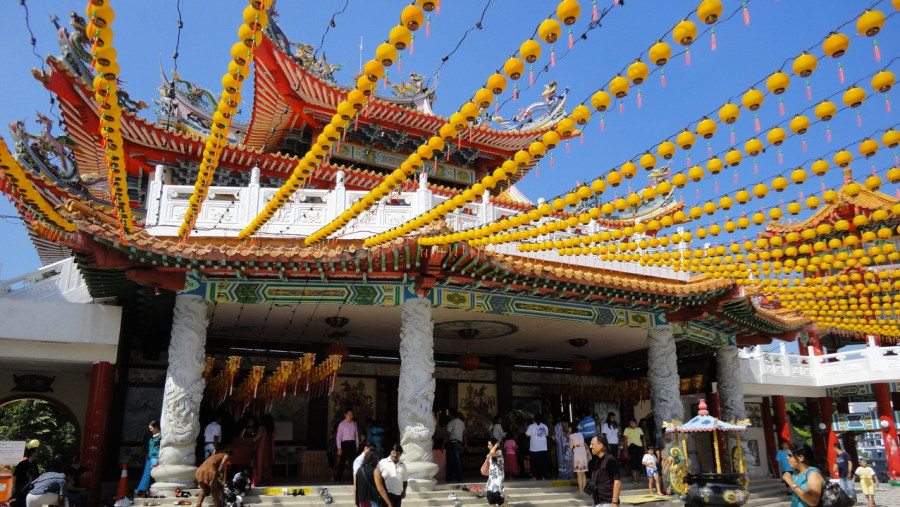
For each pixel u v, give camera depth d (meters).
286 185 9.17
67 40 18.55
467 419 23.55
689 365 24.45
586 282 16.09
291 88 25.27
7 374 18.69
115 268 13.84
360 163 28.16
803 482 8.61
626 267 18.42
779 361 28.42
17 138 16.94
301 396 21.45
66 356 15.02
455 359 24.11
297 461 20.62
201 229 15.39
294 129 27.80
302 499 13.77
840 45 5.24
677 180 8.32
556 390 25.53
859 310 16.89
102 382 15.11
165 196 15.69
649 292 17.12
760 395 27.95
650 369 19.05
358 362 22.59
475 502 14.59
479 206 17.02
